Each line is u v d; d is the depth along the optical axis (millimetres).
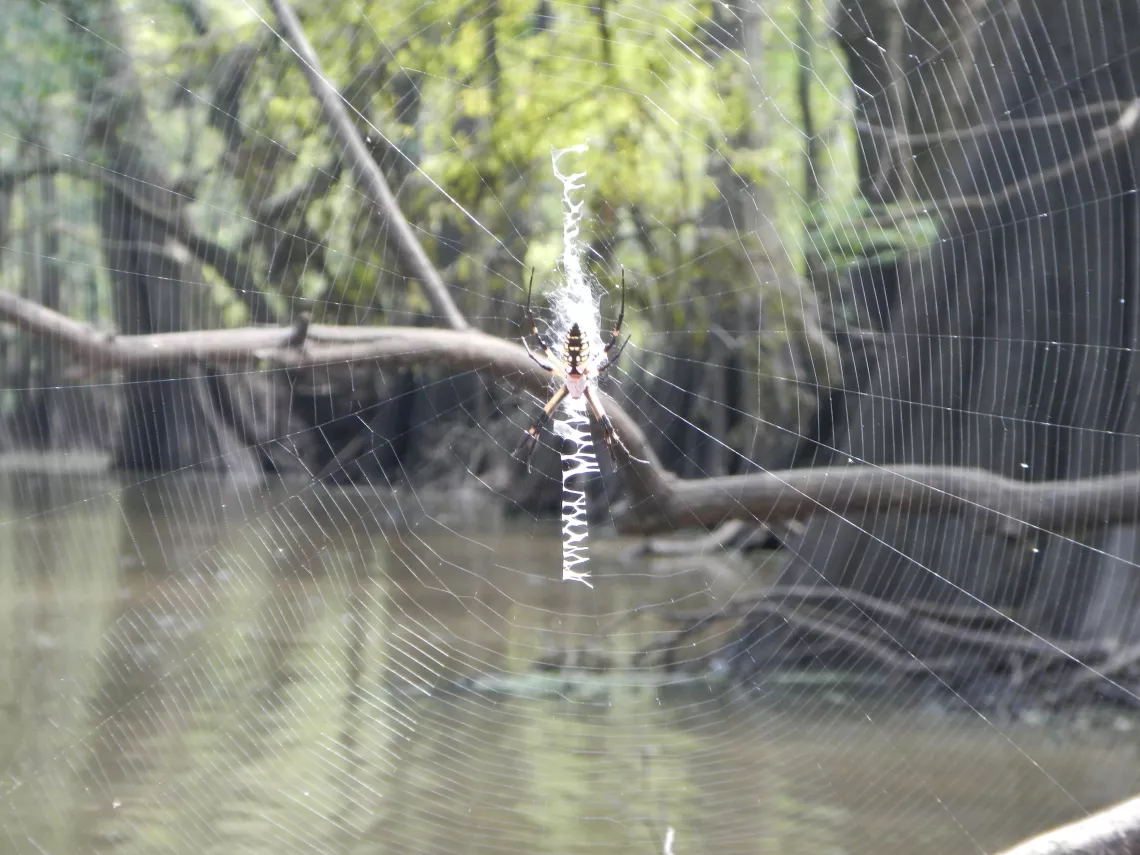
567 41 12492
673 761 7004
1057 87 8852
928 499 8172
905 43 11422
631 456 8266
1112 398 8859
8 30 14641
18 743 6961
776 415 14406
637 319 14070
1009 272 9633
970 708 8273
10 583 11383
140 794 6160
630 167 13344
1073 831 3070
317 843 5516
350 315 10820
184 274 13125
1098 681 8281
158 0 15820
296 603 10883
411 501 20109
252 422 16875
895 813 6105
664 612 10930
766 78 13055
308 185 10062
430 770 6684
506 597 11656
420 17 11000
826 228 11242
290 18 9172
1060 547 9320
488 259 13023
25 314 7301
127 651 9094
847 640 9273
